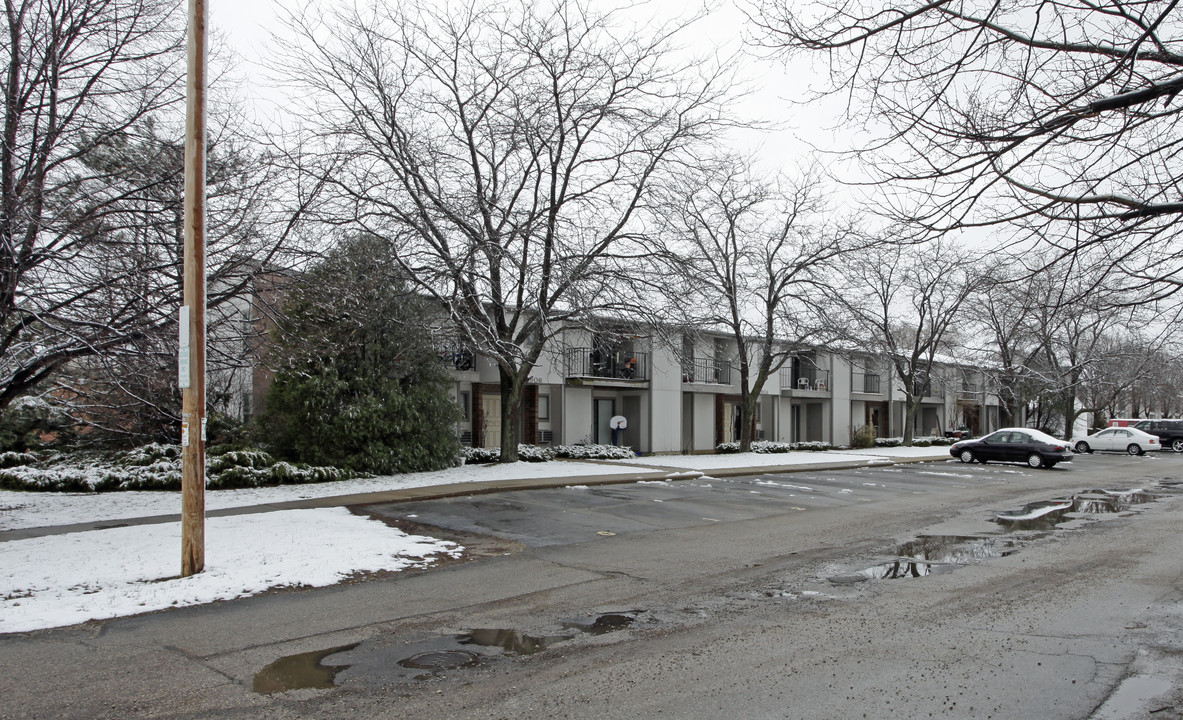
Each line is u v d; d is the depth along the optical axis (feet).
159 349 38.11
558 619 23.07
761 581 28.40
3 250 34.37
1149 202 20.70
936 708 15.69
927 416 171.63
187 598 25.00
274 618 23.09
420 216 62.28
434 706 15.98
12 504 48.37
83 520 41.83
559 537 38.50
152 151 40.19
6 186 35.86
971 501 55.31
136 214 37.78
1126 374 86.38
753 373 126.00
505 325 75.41
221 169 41.52
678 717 15.30
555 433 101.76
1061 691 16.63
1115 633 21.08
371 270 58.75
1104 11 18.70
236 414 73.15
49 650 19.88
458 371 90.68
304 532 36.91
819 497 56.75
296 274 46.37
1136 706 15.81
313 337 51.47
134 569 28.78
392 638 21.08
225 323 45.55
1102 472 83.56
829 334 102.37
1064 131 20.30
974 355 137.28
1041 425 158.20
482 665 18.69
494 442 96.02
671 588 27.32
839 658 18.94
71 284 36.40
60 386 50.65
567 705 15.97
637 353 107.14
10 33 37.78
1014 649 19.62
